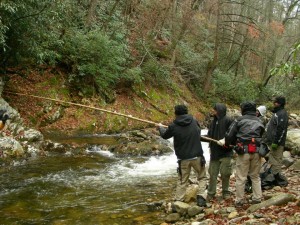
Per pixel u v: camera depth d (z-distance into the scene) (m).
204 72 23.34
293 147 8.51
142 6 19.08
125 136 11.86
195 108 19.97
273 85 28.77
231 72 27.25
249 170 5.27
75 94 13.84
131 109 15.41
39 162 8.36
